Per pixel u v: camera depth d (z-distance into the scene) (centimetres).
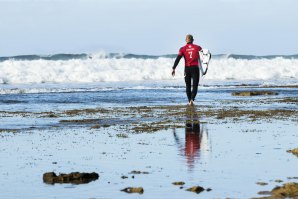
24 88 7856
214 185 1728
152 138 2775
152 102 5200
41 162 2155
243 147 2459
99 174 1920
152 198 1579
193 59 4656
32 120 3653
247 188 1680
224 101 5212
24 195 1630
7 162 2158
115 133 2986
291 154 2275
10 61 10231
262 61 12612
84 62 11050
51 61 10719
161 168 2009
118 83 9500
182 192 1642
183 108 4441
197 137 2792
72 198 1590
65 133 3003
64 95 6178
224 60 12406
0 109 4516
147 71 11050
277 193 1589
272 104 4794
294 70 12125
